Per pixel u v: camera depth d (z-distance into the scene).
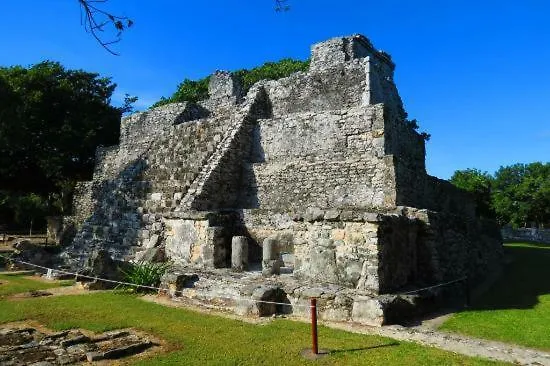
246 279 9.77
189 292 9.72
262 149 15.10
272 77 32.75
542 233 33.56
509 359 5.94
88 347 6.13
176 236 12.63
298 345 6.32
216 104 21.47
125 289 10.99
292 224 11.75
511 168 65.69
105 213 16.27
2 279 12.58
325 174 12.82
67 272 12.76
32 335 6.84
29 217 33.88
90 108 30.19
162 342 6.52
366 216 8.67
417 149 15.91
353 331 7.18
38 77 27.33
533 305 9.56
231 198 14.16
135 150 22.36
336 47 17.56
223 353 5.96
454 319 8.30
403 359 5.75
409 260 10.02
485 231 16.64
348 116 13.30
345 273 8.86
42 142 27.80
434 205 14.46
